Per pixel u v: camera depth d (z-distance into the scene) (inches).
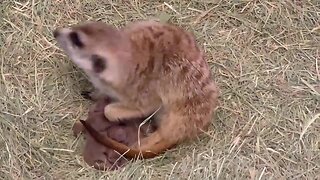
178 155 47.3
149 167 46.4
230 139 48.0
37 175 46.2
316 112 49.4
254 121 48.8
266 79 51.0
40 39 51.6
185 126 47.3
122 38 46.0
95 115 47.6
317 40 53.2
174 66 46.7
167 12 53.8
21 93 49.3
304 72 51.5
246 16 54.1
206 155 46.8
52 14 52.7
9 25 51.9
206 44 52.5
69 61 50.7
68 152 47.5
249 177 45.8
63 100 49.6
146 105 47.2
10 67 50.3
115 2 53.7
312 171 46.4
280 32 53.5
